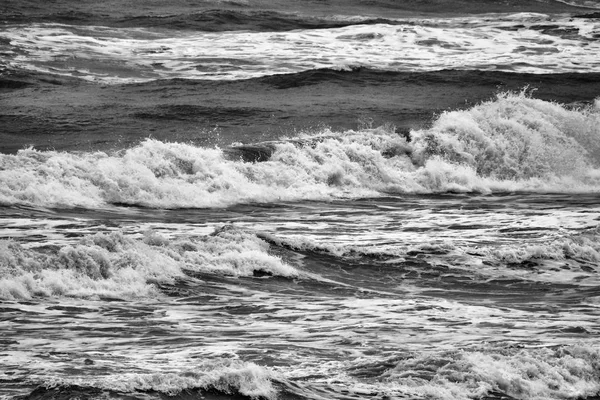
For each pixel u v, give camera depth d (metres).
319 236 58.75
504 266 53.19
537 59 131.12
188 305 41.94
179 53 125.69
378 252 53.47
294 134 86.62
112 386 25.83
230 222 61.94
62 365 30.75
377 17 169.50
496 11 188.50
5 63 113.62
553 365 32.09
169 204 67.00
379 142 84.62
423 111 98.19
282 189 73.81
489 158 86.38
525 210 70.88
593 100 107.00
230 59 123.31
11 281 40.38
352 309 43.12
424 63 125.50
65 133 82.44
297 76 111.50
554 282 50.91
